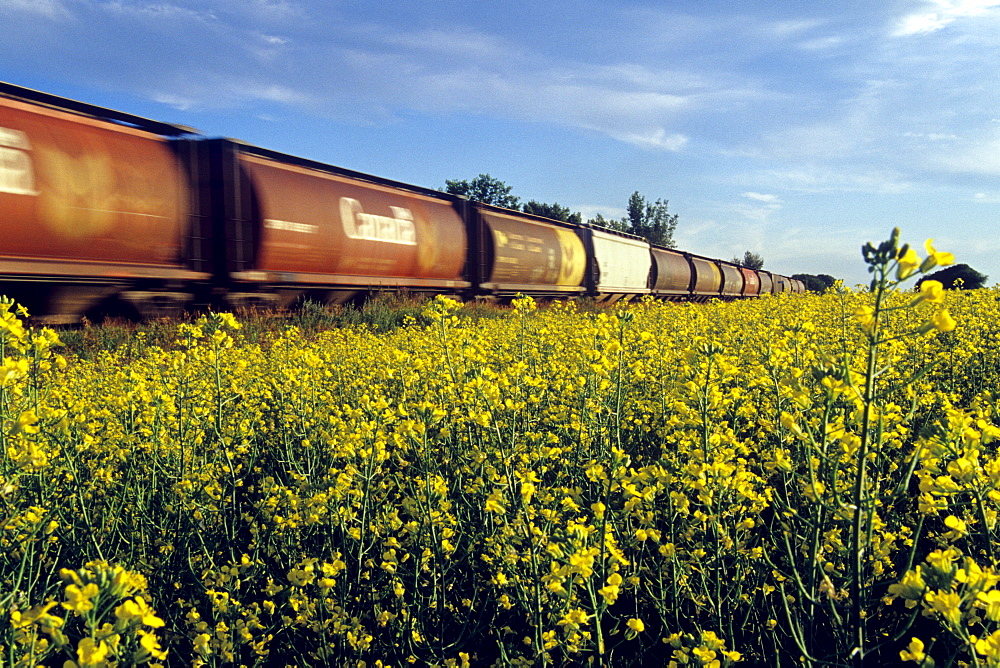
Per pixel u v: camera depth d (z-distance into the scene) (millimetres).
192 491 4285
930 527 3740
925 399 4750
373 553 3889
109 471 4520
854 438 2381
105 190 12930
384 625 3355
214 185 15500
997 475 2234
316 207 17562
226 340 5102
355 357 8648
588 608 3133
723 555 3295
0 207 11336
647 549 3473
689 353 3428
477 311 20203
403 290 21094
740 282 53344
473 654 3348
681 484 3656
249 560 3518
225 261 15391
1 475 3344
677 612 3244
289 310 17578
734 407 5008
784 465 2984
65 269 12305
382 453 3656
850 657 2232
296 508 3707
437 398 5617
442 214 23141
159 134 14867
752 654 3084
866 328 2168
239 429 5004
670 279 41438
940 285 1986
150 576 3775
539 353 8062
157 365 7535
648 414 5445
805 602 3074
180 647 3387
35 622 1921
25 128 11906
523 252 26625
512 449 4156
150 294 14023
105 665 1738
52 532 3789
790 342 5465
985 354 7160
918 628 3115
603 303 34375
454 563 3637
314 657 3246
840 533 3217
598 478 3518
